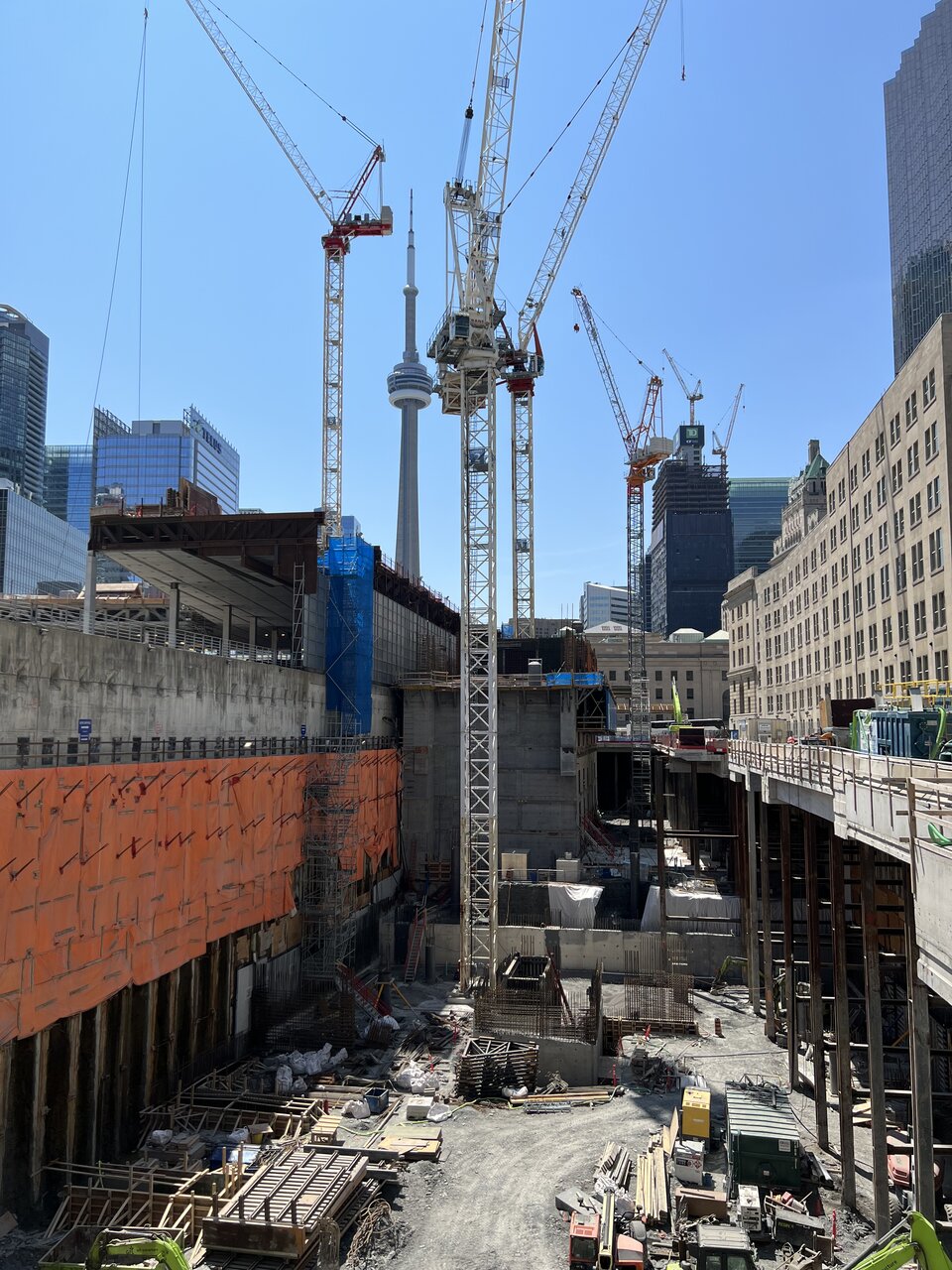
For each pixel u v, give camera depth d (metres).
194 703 37.19
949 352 49.38
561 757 63.38
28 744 26.25
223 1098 32.75
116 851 29.03
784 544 149.00
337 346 104.19
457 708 65.38
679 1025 42.47
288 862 43.47
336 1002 42.25
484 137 56.66
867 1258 17.00
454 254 57.41
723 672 184.38
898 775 21.50
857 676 71.31
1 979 23.75
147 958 30.78
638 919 59.81
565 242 74.94
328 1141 29.83
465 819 53.59
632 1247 23.06
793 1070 35.72
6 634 25.38
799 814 52.47
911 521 56.16
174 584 58.19
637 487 136.62
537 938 52.50
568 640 71.56
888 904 40.38
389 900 59.94
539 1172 28.52
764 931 42.50
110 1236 22.88
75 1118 27.42
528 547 108.12
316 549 50.88
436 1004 47.41
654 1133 31.39
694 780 74.06
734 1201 25.83
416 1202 26.64
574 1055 36.91
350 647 56.03
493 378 57.22
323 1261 22.25
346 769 47.78
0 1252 23.27
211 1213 24.11
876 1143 23.61
